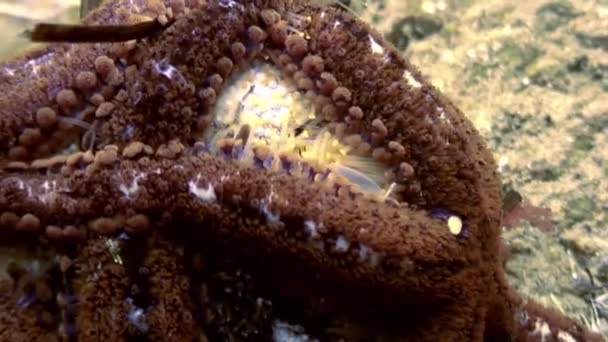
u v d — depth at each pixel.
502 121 0.34
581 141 0.33
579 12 0.37
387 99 0.25
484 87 0.36
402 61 0.26
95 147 0.24
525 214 0.32
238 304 0.25
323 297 0.25
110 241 0.23
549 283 0.31
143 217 0.23
